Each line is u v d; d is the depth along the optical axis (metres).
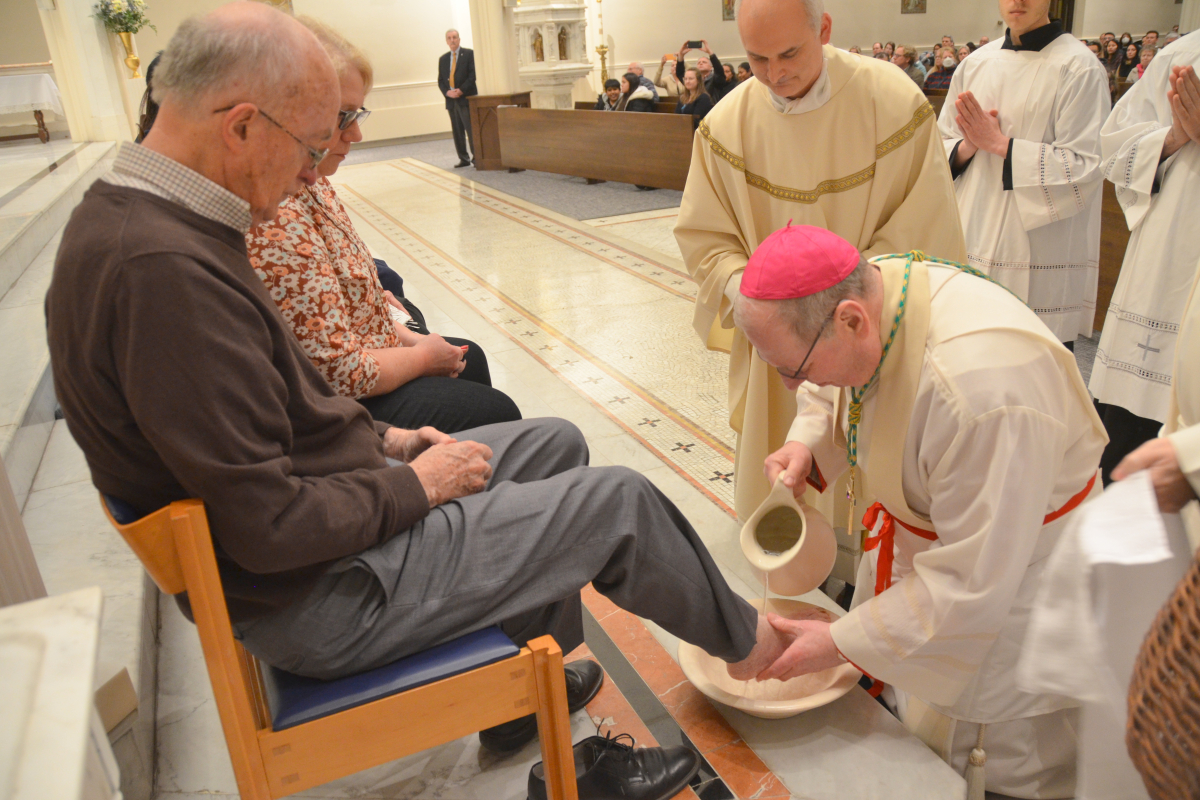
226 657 1.33
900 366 1.64
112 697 1.67
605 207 8.53
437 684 1.47
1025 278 3.28
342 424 1.55
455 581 1.53
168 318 1.21
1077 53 3.11
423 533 1.54
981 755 1.84
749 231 2.54
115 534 2.46
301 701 1.44
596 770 1.78
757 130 2.46
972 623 1.63
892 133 2.35
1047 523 1.69
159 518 1.25
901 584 1.73
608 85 11.59
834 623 1.80
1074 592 1.02
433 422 2.14
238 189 1.36
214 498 1.26
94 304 1.22
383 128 15.91
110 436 1.30
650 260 6.41
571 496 1.62
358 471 1.49
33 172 7.57
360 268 2.17
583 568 1.61
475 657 1.50
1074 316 3.40
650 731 2.00
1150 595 1.01
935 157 2.38
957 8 18.70
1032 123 3.17
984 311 1.61
